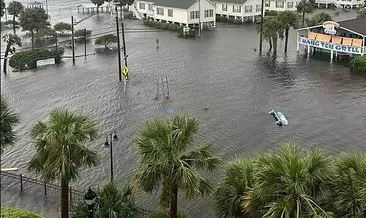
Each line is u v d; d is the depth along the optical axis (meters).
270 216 17.34
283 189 17.75
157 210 25.91
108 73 60.41
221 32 87.88
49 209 28.31
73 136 22.05
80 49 74.31
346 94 51.28
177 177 19.86
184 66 63.59
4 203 28.81
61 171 21.86
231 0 98.62
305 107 47.34
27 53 64.25
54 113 23.61
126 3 100.94
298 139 39.84
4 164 35.12
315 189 18.66
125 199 22.88
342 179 18.52
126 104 48.75
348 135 40.56
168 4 93.31
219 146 38.47
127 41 80.06
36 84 55.81
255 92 52.25
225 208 21.83
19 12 85.94
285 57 68.31
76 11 112.75
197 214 28.47
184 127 20.50
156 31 89.12
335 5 118.19
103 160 35.78
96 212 21.75
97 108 47.69
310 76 58.31
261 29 72.12
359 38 65.12
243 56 69.00
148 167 20.03
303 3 97.75
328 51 69.19
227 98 50.34
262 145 38.72
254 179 19.22
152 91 52.84
